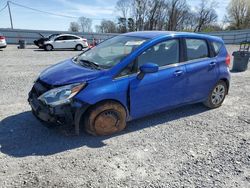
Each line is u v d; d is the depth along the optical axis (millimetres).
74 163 3459
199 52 5121
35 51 20875
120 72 4113
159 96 4543
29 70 10109
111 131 4246
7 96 6273
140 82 4254
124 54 4336
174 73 4629
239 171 3379
